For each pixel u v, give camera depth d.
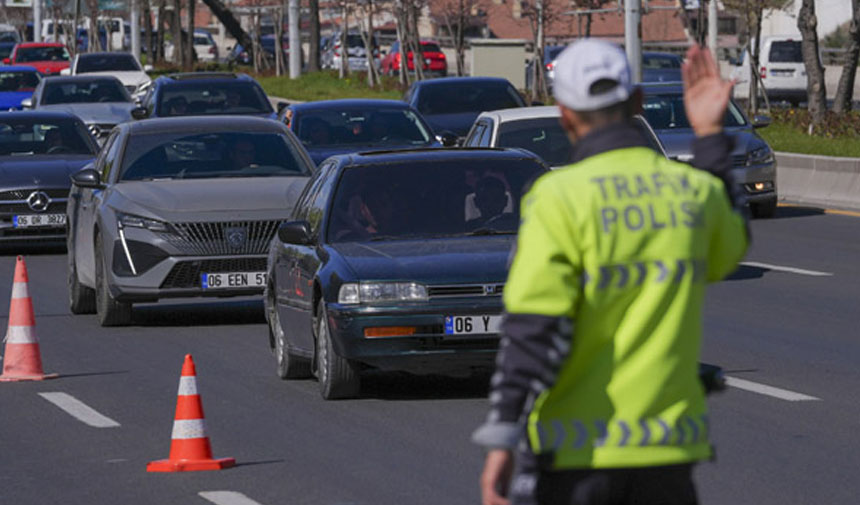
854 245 52.62
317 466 23.17
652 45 197.38
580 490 11.06
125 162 41.38
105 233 39.09
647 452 11.02
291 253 30.83
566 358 10.88
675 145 57.09
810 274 45.88
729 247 11.61
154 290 38.59
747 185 59.78
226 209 39.00
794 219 60.59
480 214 30.23
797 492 21.12
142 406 28.56
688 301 11.15
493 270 27.84
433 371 28.12
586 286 10.98
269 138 42.44
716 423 25.77
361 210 30.23
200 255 38.69
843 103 91.50
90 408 28.47
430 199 30.39
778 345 33.91
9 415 27.98
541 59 124.62
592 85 11.15
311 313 29.23
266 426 26.34
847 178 66.31
